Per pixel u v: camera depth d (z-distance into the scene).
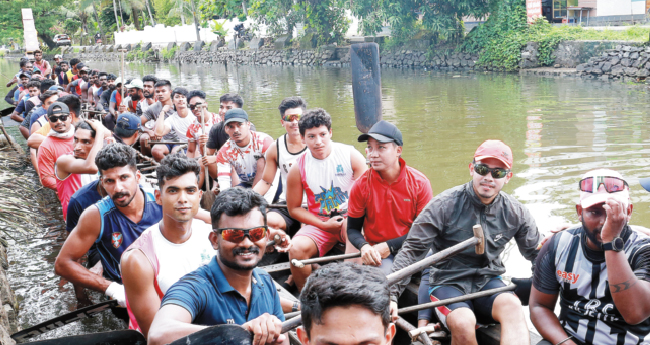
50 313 4.25
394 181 3.65
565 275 2.70
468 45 22.55
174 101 7.66
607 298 2.58
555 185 7.06
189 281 2.20
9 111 10.64
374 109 6.33
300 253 4.02
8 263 5.18
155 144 7.59
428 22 23.22
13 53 59.50
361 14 25.95
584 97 13.74
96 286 3.39
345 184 4.23
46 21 44.62
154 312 2.67
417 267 2.81
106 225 3.33
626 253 2.55
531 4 20.72
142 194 3.39
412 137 10.23
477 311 3.14
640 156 8.16
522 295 3.20
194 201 2.67
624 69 16.83
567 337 2.73
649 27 19.17
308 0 29.61
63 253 3.35
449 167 8.20
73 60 14.63
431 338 3.24
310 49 30.42
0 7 39.78
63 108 5.25
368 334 1.42
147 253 2.68
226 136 6.00
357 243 3.62
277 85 20.53
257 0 31.91
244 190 2.19
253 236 2.15
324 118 4.02
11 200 6.56
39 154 5.33
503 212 3.15
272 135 11.28
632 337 2.56
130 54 45.84
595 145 8.93
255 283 2.34
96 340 2.52
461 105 13.47
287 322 2.12
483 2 22.09
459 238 3.19
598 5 23.19
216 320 2.22
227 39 39.00
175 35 43.38
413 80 19.47
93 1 49.88
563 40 19.31
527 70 19.91
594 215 2.47
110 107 10.48
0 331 3.26
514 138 9.71
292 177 4.21
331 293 1.41
